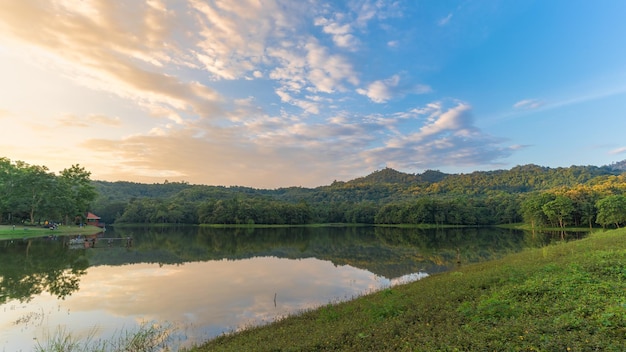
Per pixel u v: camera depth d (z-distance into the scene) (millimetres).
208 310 19438
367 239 69000
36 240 54344
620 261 15062
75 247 47594
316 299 21781
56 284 25438
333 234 85438
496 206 127125
